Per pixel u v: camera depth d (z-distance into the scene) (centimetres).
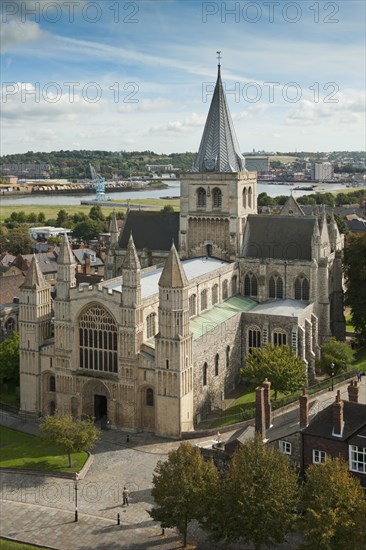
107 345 12519
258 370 12369
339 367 13750
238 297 15788
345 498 7594
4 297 19162
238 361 14638
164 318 11762
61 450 11562
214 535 8262
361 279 15675
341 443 8769
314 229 15312
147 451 11475
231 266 15575
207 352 13000
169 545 8694
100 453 11456
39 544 8738
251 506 7844
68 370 12812
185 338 11825
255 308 15125
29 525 9212
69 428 10812
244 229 16225
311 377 14200
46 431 10912
